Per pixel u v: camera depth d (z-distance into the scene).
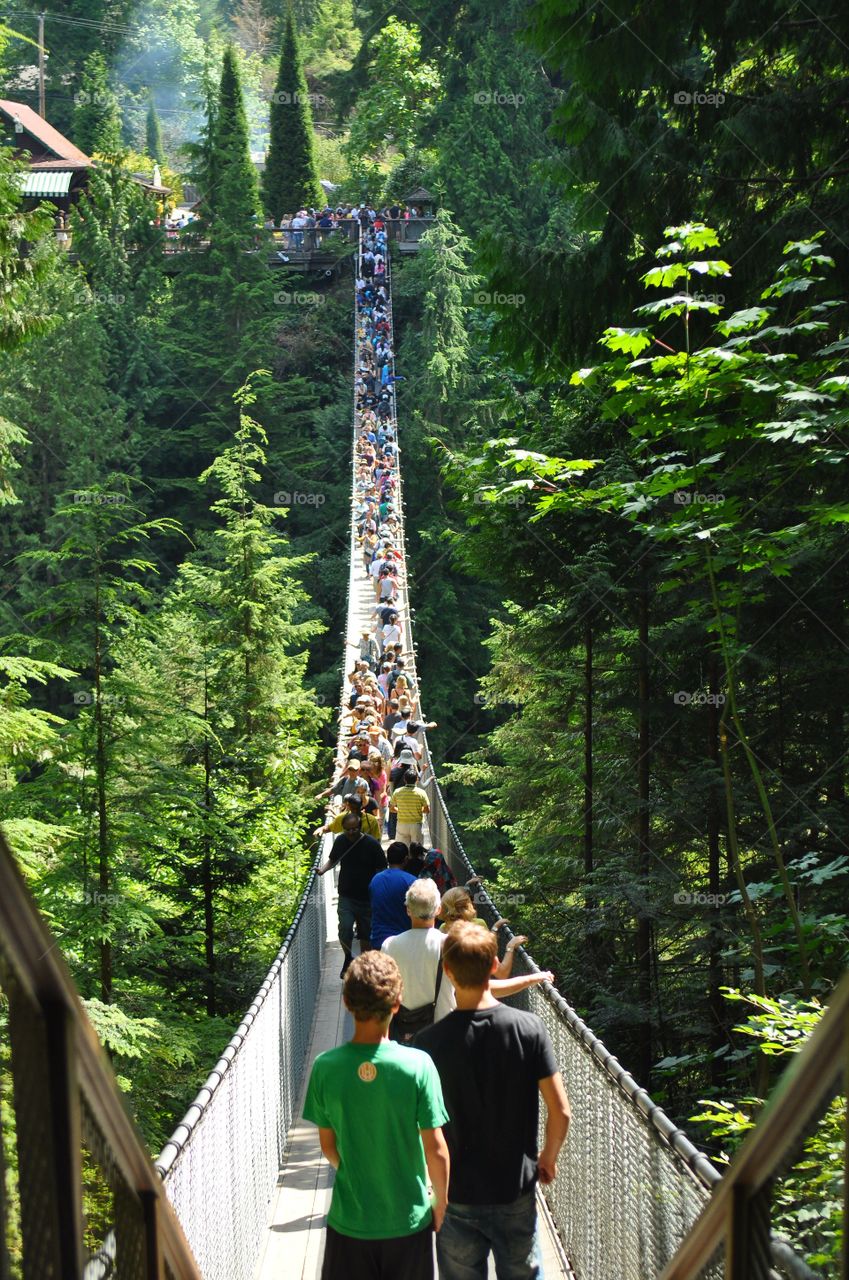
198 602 25.80
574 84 10.99
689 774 11.62
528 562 12.10
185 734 13.38
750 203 10.56
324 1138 3.62
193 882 13.70
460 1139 3.74
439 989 5.34
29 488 38.97
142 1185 1.75
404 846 7.79
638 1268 4.28
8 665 11.48
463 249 53.78
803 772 11.78
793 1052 5.49
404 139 73.06
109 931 11.20
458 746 44.19
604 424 11.41
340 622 48.59
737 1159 1.73
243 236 59.47
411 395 52.75
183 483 52.06
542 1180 3.82
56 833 11.26
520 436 11.84
